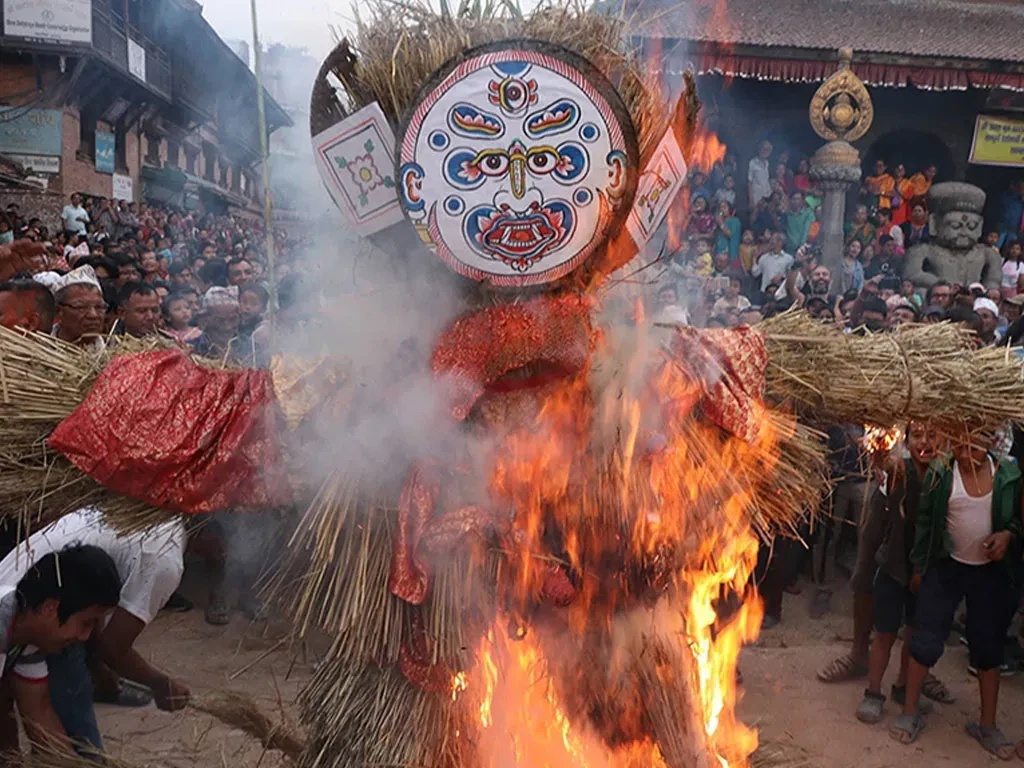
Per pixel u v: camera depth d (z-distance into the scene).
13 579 2.72
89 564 2.70
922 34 14.91
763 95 16.08
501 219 1.93
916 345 2.45
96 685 4.10
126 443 1.94
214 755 3.71
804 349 2.37
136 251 11.44
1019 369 2.45
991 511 4.20
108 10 19.50
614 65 2.07
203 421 1.97
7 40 17.50
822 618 5.79
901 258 13.75
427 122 1.90
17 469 2.03
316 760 2.19
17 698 2.93
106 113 21.66
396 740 2.09
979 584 4.32
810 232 13.66
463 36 1.99
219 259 8.35
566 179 1.93
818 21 14.80
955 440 2.52
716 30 13.95
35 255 3.76
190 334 5.31
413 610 2.06
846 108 12.34
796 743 4.31
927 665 4.39
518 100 1.90
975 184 17.84
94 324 3.98
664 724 2.15
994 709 4.39
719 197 13.57
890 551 4.51
